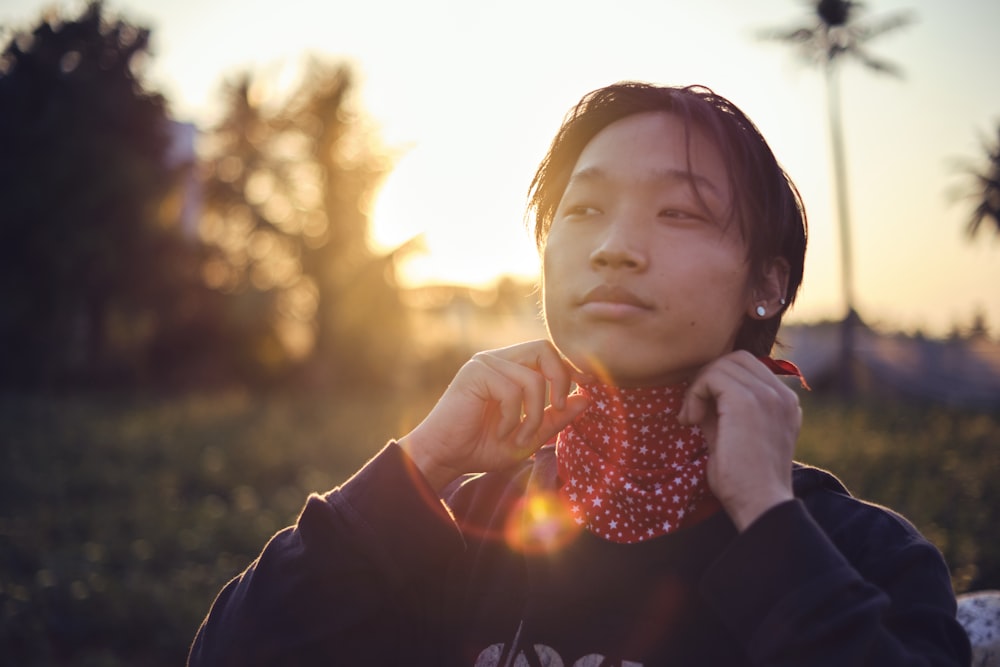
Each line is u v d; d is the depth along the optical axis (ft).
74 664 16.92
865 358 102.01
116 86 86.74
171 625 18.48
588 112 3.66
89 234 80.18
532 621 3.62
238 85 107.34
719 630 3.40
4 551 23.49
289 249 104.88
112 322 86.07
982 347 108.68
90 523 27.40
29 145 81.00
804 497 3.72
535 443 3.83
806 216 3.72
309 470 42.55
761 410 3.29
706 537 3.51
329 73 109.60
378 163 109.81
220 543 26.23
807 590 3.07
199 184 104.37
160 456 43.09
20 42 83.87
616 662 3.44
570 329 3.43
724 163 3.40
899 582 3.39
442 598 4.06
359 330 105.29
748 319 3.69
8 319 77.87
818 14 105.50
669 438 3.55
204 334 92.22
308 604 3.79
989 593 5.89
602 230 3.39
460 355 110.73
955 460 46.50
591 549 3.60
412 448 3.95
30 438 45.88
